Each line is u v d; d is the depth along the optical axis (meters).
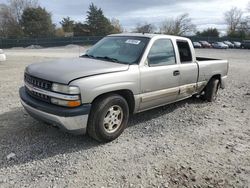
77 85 3.75
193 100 7.35
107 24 69.94
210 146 4.46
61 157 3.84
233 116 6.15
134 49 4.94
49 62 4.69
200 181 3.42
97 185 3.22
